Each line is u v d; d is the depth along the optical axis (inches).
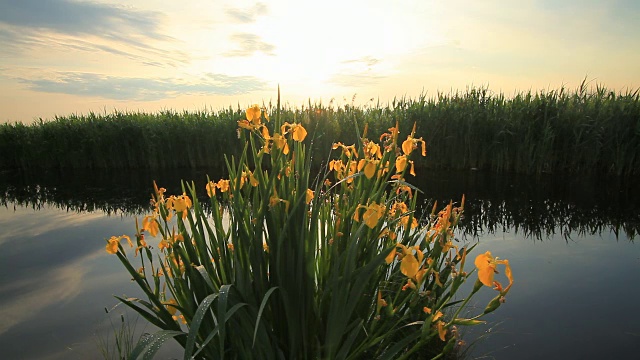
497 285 59.6
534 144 385.4
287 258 71.3
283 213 75.5
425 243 90.2
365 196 80.4
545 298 134.1
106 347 111.0
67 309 134.9
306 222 74.3
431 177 378.9
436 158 428.5
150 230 84.9
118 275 163.9
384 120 452.8
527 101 414.9
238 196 74.8
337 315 69.0
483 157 417.4
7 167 565.6
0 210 296.8
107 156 526.6
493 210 259.1
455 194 305.0
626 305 128.1
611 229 215.9
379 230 80.7
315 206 73.6
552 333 111.8
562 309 126.3
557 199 286.8
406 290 86.1
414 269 66.3
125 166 529.7
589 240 197.5
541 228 219.3
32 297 144.7
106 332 119.3
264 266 75.4
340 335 69.9
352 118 450.6
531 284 145.6
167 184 392.8
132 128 514.9
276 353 73.8
